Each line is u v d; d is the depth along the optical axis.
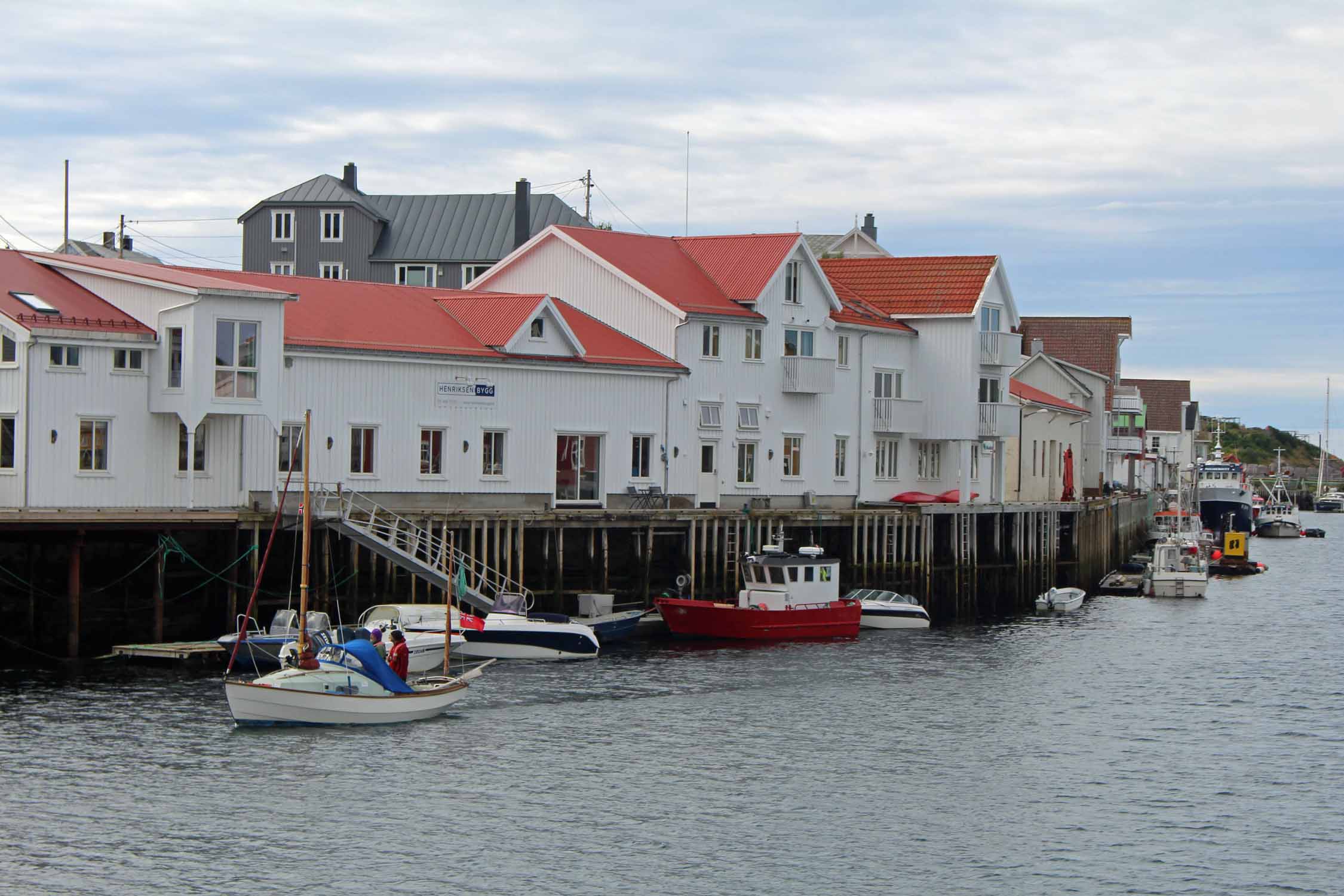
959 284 84.69
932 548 81.56
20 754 39.16
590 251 72.44
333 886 31.14
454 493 61.44
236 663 48.91
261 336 53.59
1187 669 59.03
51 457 50.69
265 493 55.25
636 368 67.62
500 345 62.66
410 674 51.06
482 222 110.00
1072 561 97.25
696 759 41.59
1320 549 144.50
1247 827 36.62
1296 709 50.78
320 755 40.44
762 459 74.69
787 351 76.00
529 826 35.16
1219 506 161.00
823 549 71.75
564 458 65.62
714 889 31.62
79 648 49.28
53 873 31.34
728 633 62.50
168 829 34.09
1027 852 34.44
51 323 50.59
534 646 55.31
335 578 55.06
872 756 42.56
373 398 58.62
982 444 87.44
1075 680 55.75
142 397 52.75
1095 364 132.12
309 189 110.06
